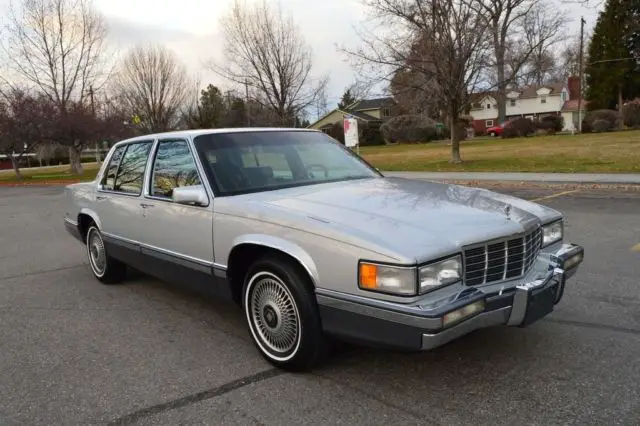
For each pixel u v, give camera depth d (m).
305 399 3.15
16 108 29.81
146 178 4.67
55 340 4.27
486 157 24.02
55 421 3.02
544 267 3.41
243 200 3.71
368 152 39.47
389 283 2.81
